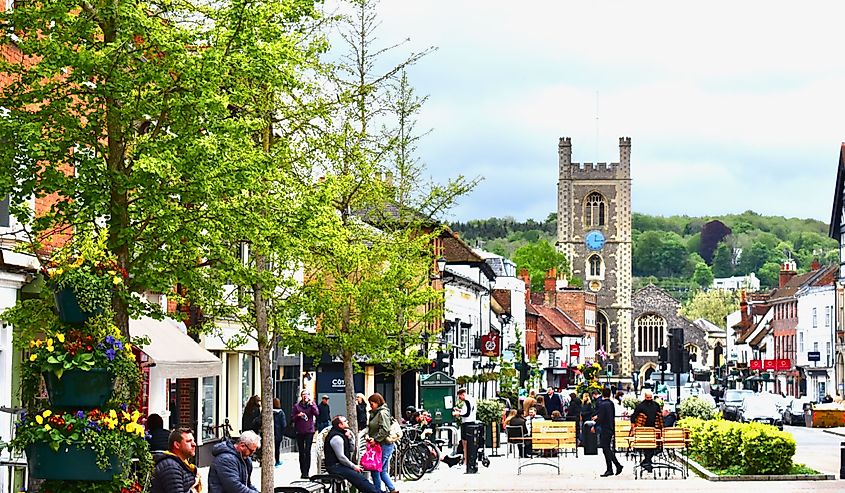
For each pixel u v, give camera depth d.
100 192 16.61
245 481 19.36
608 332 193.00
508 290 111.75
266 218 18.81
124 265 16.98
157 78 16.73
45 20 16.91
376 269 34.06
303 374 49.59
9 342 23.02
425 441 37.00
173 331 30.42
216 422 39.44
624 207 193.00
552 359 141.62
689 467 39.12
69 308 15.05
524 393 81.50
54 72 16.86
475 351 83.50
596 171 193.50
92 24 16.86
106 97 16.78
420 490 32.19
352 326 32.19
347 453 27.92
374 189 32.16
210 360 30.02
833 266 119.75
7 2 22.52
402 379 60.81
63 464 14.73
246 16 17.31
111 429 14.84
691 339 195.50
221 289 19.52
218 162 16.92
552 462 42.59
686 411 50.97
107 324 15.19
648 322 195.88
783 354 132.62
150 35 16.72
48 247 23.73
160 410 32.53
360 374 54.38
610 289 193.00
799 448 53.88
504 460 44.34
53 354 14.82
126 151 17.97
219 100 16.84
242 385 41.44
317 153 26.36
